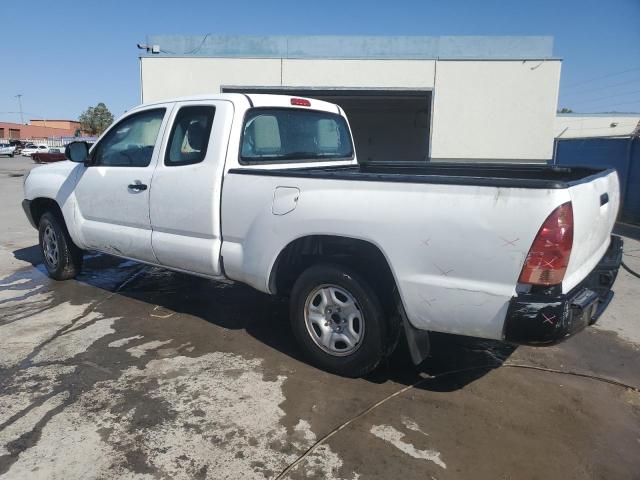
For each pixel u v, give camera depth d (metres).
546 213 2.68
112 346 4.14
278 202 3.61
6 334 4.36
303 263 3.87
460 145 18.00
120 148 4.90
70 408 3.21
